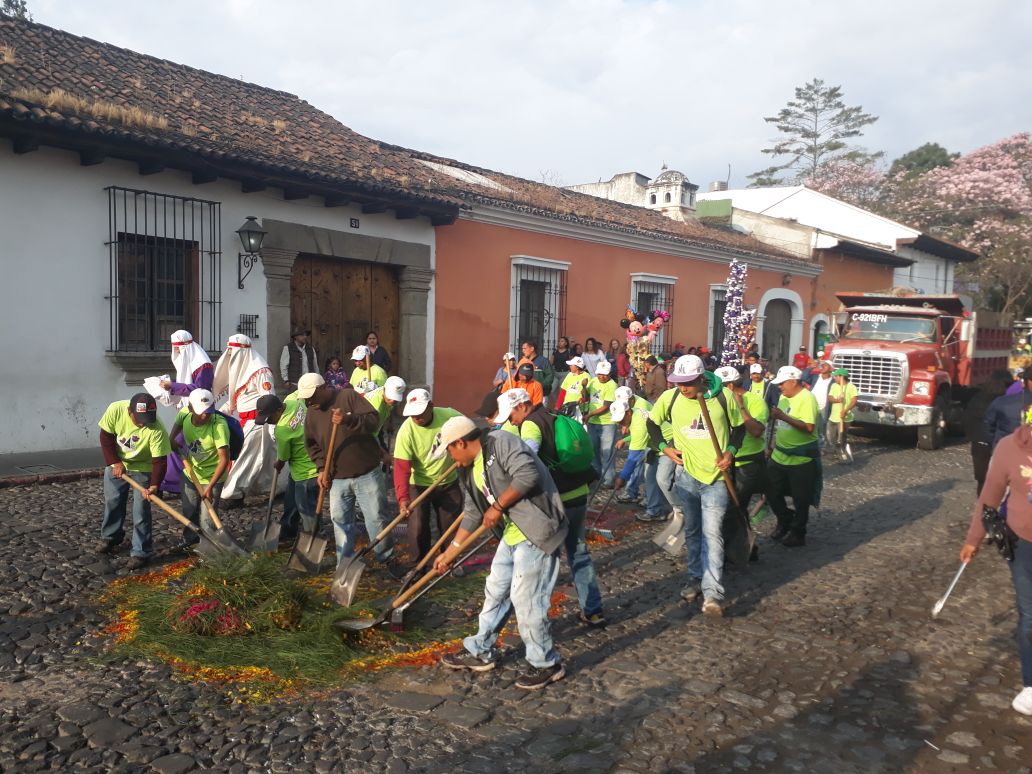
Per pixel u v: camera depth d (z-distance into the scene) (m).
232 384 8.30
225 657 4.56
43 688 4.17
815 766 3.63
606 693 4.31
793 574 6.62
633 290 18.50
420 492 6.11
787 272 23.47
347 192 11.88
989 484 4.34
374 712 4.04
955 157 51.97
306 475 6.20
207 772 3.45
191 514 6.55
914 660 4.85
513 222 15.48
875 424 14.73
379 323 13.63
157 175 10.46
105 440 6.16
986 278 34.56
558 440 4.97
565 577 6.37
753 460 6.51
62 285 9.73
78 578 5.78
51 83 10.26
